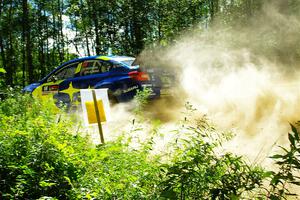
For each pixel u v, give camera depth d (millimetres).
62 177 2955
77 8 31344
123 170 3029
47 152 3098
